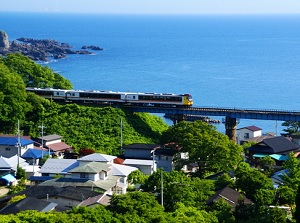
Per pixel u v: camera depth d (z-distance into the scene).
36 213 69.06
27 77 167.12
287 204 86.00
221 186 91.62
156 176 88.62
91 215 67.94
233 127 147.50
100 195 86.75
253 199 87.25
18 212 73.38
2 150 120.69
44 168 105.69
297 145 128.38
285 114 144.25
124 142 132.38
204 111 148.62
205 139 111.19
